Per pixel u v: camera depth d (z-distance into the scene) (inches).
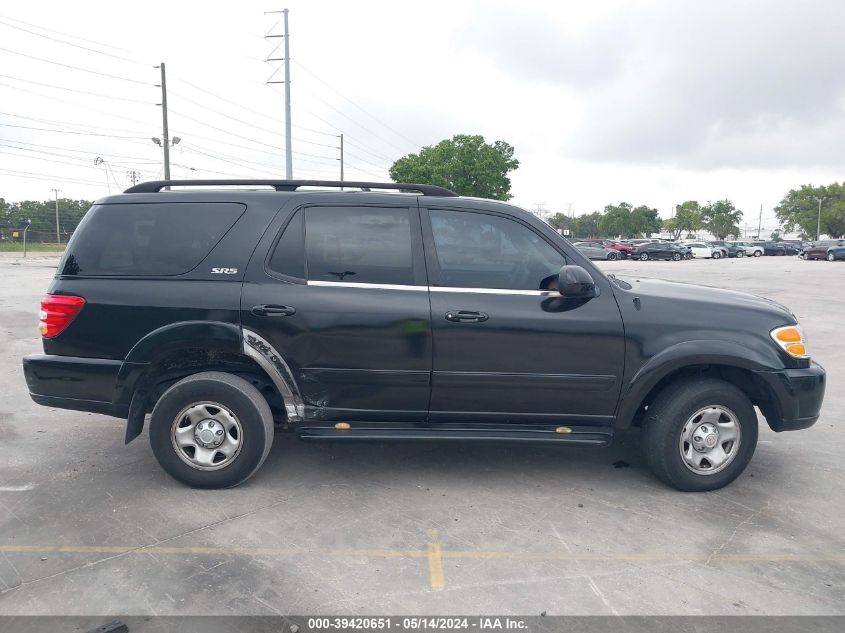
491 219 155.9
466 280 152.8
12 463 174.1
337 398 153.9
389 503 150.8
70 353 153.9
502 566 123.0
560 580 118.3
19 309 498.0
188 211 156.6
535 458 182.5
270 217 155.2
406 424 157.1
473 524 140.6
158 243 154.9
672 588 116.2
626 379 152.0
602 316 151.1
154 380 156.7
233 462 153.9
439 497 154.7
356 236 154.3
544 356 150.9
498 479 166.6
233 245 153.9
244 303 149.5
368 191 161.0
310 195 157.2
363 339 150.1
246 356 154.9
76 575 117.6
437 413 155.3
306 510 146.4
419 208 156.0
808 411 155.7
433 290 151.3
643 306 153.3
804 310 529.7
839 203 4062.5
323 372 151.5
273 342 149.9
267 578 117.5
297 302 149.7
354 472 169.8
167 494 154.2
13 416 218.4
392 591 113.8
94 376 152.6
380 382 151.9
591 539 134.4
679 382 155.9
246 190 159.2
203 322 149.2
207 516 142.6
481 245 154.6
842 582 119.0
